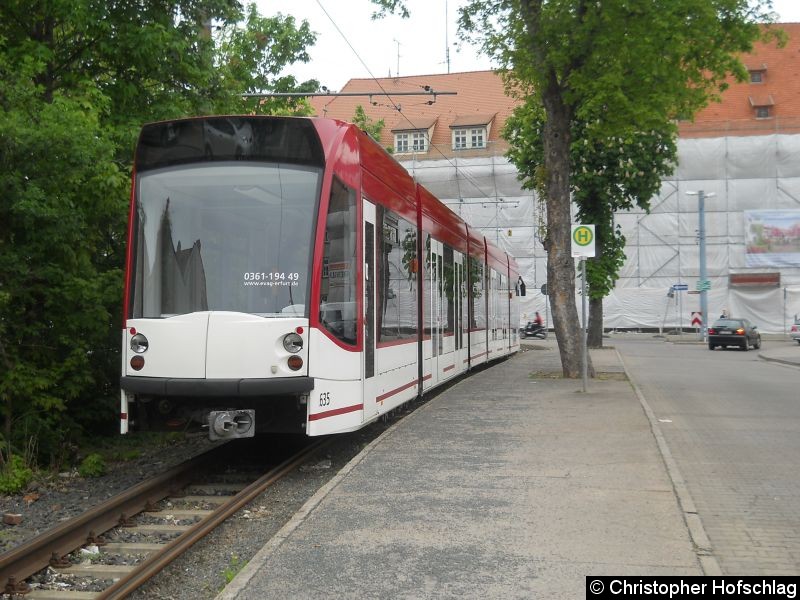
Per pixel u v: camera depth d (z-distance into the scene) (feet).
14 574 20.68
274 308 30.48
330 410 31.09
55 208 36.94
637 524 22.48
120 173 38.99
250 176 31.60
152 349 30.68
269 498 29.01
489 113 209.46
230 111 54.08
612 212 115.85
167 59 48.21
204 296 30.99
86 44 47.24
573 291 65.67
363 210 34.45
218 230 31.45
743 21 60.18
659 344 157.17
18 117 35.42
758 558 19.75
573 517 23.21
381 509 24.21
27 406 38.99
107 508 25.64
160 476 29.81
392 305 39.04
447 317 54.65
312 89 95.20
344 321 32.40
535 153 110.83
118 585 19.24
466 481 27.76
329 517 23.40
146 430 31.81
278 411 31.35
